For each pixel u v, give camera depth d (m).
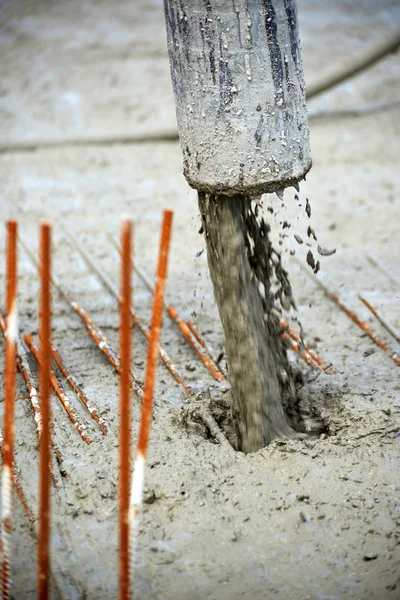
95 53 18.22
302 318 9.24
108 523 6.22
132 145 14.86
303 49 18.20
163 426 7.24
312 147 14.53
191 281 10.11
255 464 6.72
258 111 6.07
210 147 6.19
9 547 5.55
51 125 15.57
